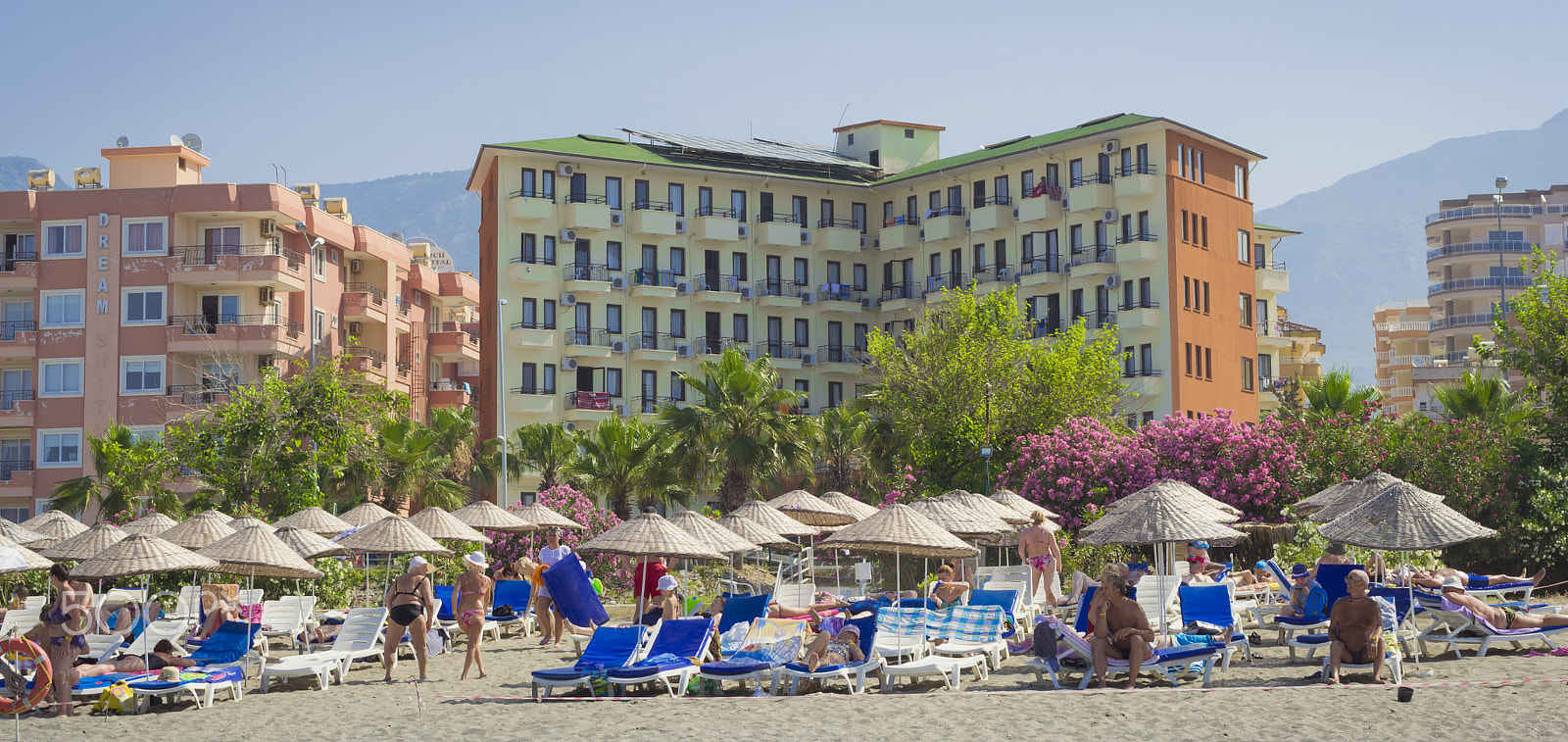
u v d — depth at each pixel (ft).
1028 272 195.93
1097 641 48.52
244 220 176.14
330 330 192.44
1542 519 97.66
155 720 47.73
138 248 174.60
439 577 95.45
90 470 171.73
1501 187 245.45
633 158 200.34
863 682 51.24
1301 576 61.05
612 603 96.73
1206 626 54.19
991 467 143.13
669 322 204.13
